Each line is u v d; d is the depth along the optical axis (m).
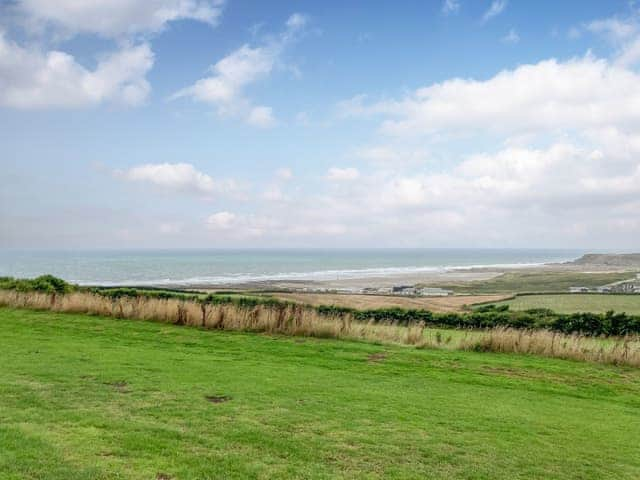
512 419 8.98
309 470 5.99
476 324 24.14
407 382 11.77
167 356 12.89
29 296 22.56
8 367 10.31
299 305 22.70
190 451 6.29
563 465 6.86
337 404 8.94
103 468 5.63
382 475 6.02
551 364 16.08
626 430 8.99
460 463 6.60
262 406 8.46
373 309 26.84
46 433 6.55
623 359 16.73
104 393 8.66
